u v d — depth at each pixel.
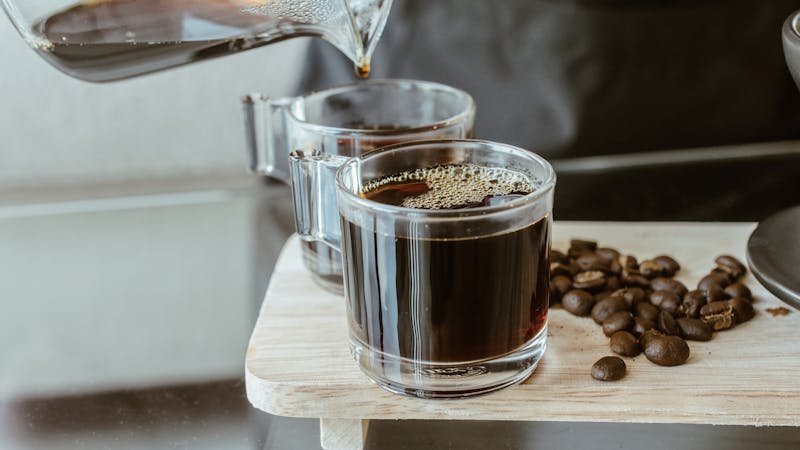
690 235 0.48
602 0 0.60
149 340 0.48
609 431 0.40
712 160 0.61
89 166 0.72
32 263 0.54
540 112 0.62
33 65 0.67
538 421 0.41
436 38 0.62
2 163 0.71
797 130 0.63
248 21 0.39
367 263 0.37
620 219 0.54
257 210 0.58
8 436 0.42
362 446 0.40
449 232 0.36
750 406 0.38
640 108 0.62
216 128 0.72
